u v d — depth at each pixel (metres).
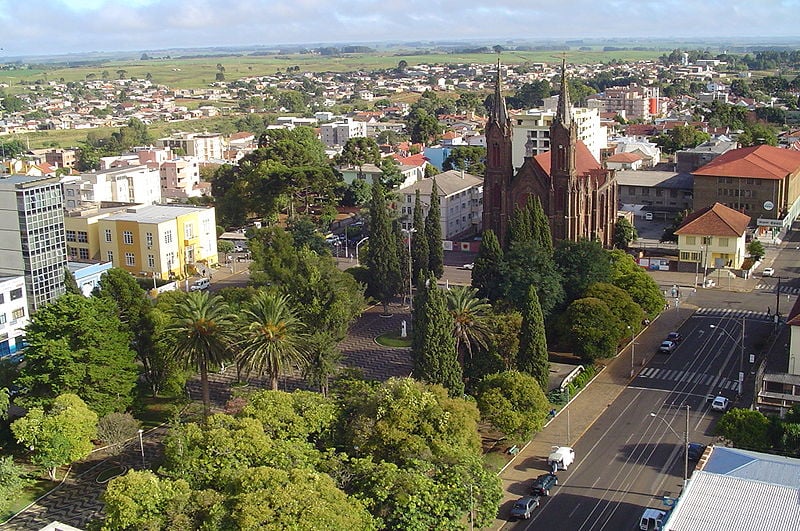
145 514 78.38
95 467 114.44
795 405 109.50
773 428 102.12
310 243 198.88
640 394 131.38
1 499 97.81
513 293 146.75
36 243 163.12
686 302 178.88
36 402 114.12
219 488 83.06
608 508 98.44
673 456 110.81
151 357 131.75
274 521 72.75
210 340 117.12
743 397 128.50
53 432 106.75
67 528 86.50
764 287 189.00
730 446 103.19
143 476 81.25
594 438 116.81
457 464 89.25
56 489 108.62
